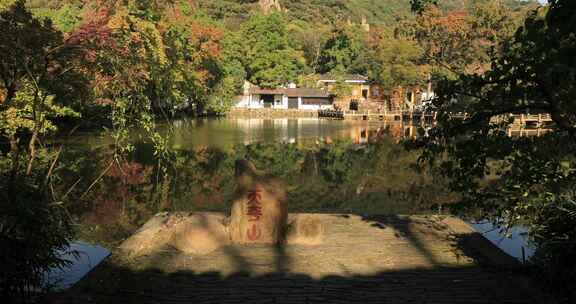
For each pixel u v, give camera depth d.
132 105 8.00
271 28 68.94
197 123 45.72
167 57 10.11
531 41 4.35
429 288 6.17
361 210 12.99
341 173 19.38
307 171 19.98
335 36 74.94
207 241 7.78
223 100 55.12
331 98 68.31
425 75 48.47
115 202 12.93
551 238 5.33
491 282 6.35
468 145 5.24
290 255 7.54
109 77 8.04
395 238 8.46
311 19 100.12
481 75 5.02
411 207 13.36
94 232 10.13
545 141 5.13
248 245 8.05
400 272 6.78
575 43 4.02
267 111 63.09
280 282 6.39
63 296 5.74
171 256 7.42
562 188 5.16
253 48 68.12
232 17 88.44
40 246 5.40
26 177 5.76
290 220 9.42
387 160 23.28
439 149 5.35
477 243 8.02
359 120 56.34
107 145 23.11
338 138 34.41
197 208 12.76
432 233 8.77
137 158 20.53
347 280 6.47
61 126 22.36
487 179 10.76
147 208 12.50
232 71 65.56
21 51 7.86
